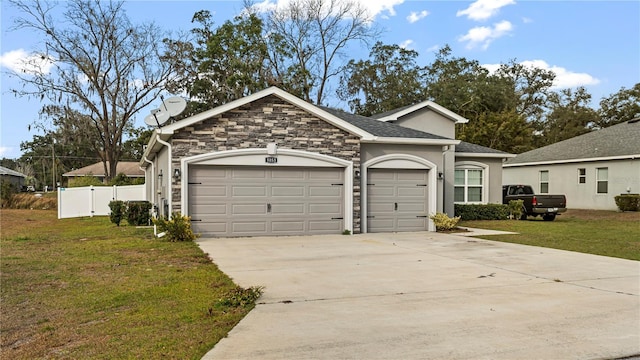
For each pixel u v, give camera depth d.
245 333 4.93
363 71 42.09
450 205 19.67
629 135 26.12
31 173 64.88
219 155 13.17
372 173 15.20
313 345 4.57
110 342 4.70
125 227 17.02
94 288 7.08
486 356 4.29
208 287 7.03
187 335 4.86
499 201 21.89
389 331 5.01
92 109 35.12
